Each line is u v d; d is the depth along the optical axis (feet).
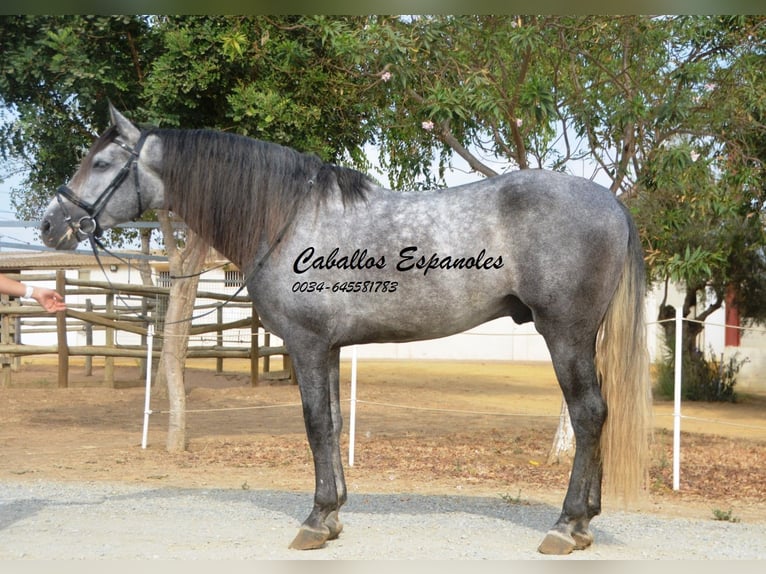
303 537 15.87
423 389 51.65
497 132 27.32
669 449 29.91
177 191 16.96
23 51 27.35
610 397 15.53
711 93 26.63
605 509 20.45
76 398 43.47
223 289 70.90
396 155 31.24
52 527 17.48
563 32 25.77
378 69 27.07
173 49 27.40
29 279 48.75
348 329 16.30
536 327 15.76
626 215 15.79
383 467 26.37
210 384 52.08
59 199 16.84
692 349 50.29
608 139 27.35
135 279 72.84
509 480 24.44
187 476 24.76
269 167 16.57
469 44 27.17
